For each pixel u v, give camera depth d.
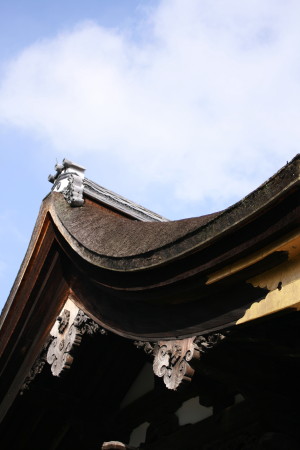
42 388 8.84
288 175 4.07
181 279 5.13
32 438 10.09
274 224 4.32
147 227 6.23
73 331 6.96
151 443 7.97
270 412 6.02
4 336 8.38
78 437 9.59
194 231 4.82
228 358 5.77
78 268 6.94
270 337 5.10
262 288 4.69
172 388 5.12
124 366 8.88
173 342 5.35
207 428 7.05
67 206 7.84
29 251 8.05
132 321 6.04
